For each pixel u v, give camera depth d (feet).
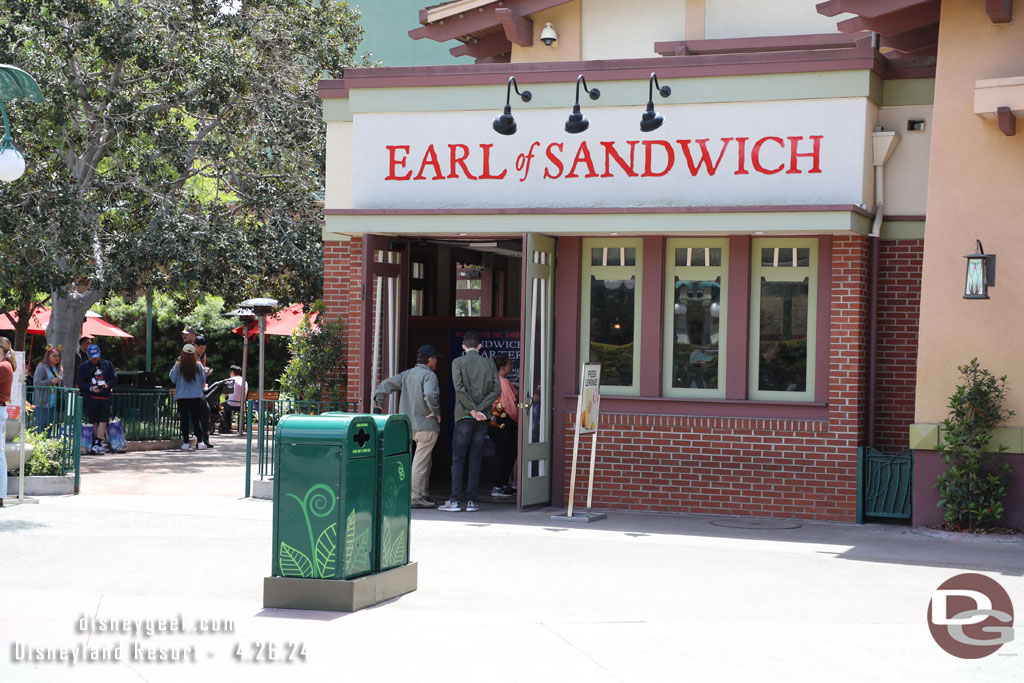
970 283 37.63
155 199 71.82
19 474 44.04
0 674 20.79
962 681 21.35
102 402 67.15
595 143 42.70
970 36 38.70
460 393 42.75
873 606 27.40
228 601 26.78
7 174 36.32
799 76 40.57
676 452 43.06
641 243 43.96
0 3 64.28
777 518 41.81
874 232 41.27
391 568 27.84
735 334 42.68
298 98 74.64
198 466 60.08
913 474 39.63
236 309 89.92
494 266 60.44
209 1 69.05
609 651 22.90
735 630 24.81
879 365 42.16
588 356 44.70
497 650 22.82
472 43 57.26
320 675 21.02
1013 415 38.14
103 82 69.87
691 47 49.67
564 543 35.70
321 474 26.11
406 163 44.78
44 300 86.58
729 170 41.29
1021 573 31.76
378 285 46.39
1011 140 38.17
